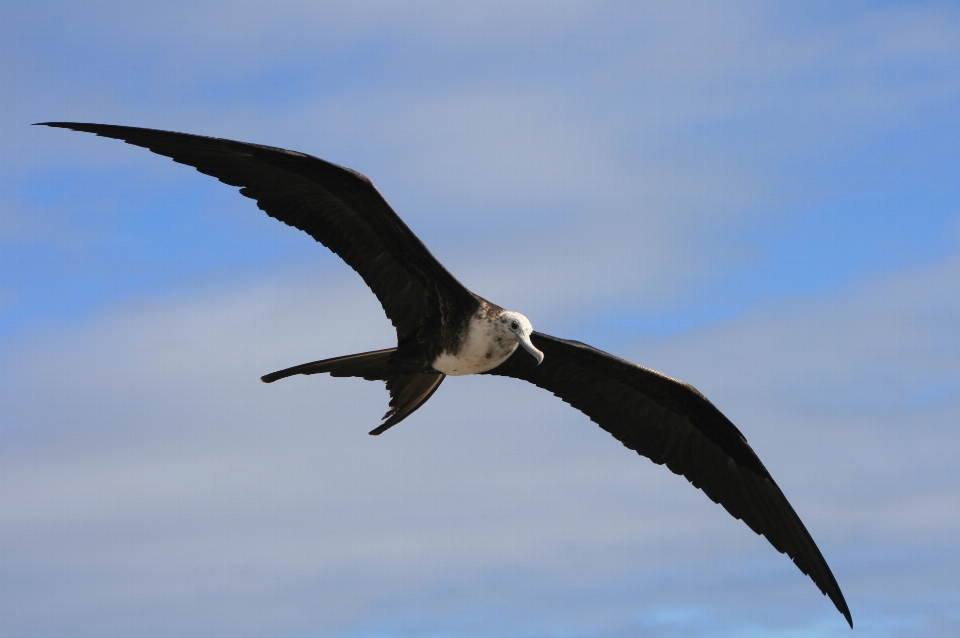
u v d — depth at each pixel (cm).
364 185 1274
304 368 1387
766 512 1512
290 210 1316
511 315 1388
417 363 1409
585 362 1489
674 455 1534
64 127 1192
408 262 1362
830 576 1468
